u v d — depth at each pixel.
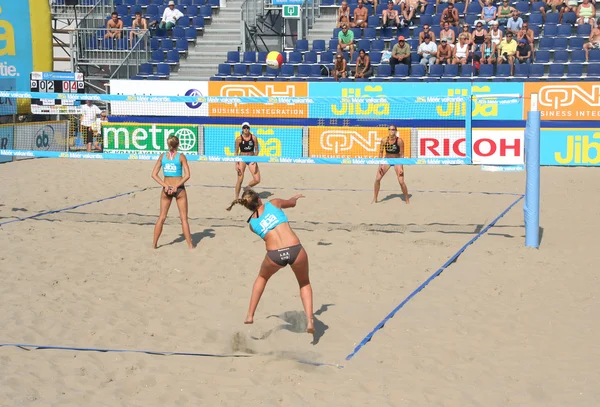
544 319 9.20
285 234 8.56
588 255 12.32
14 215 15.77
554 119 23.12
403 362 7.88
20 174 22.20
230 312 9.58
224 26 31.03
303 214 16.20
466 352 8.16
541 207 16.78
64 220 15.31
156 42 29.95
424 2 29.30
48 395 7.05
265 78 26.97
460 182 20.70
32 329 8.88
